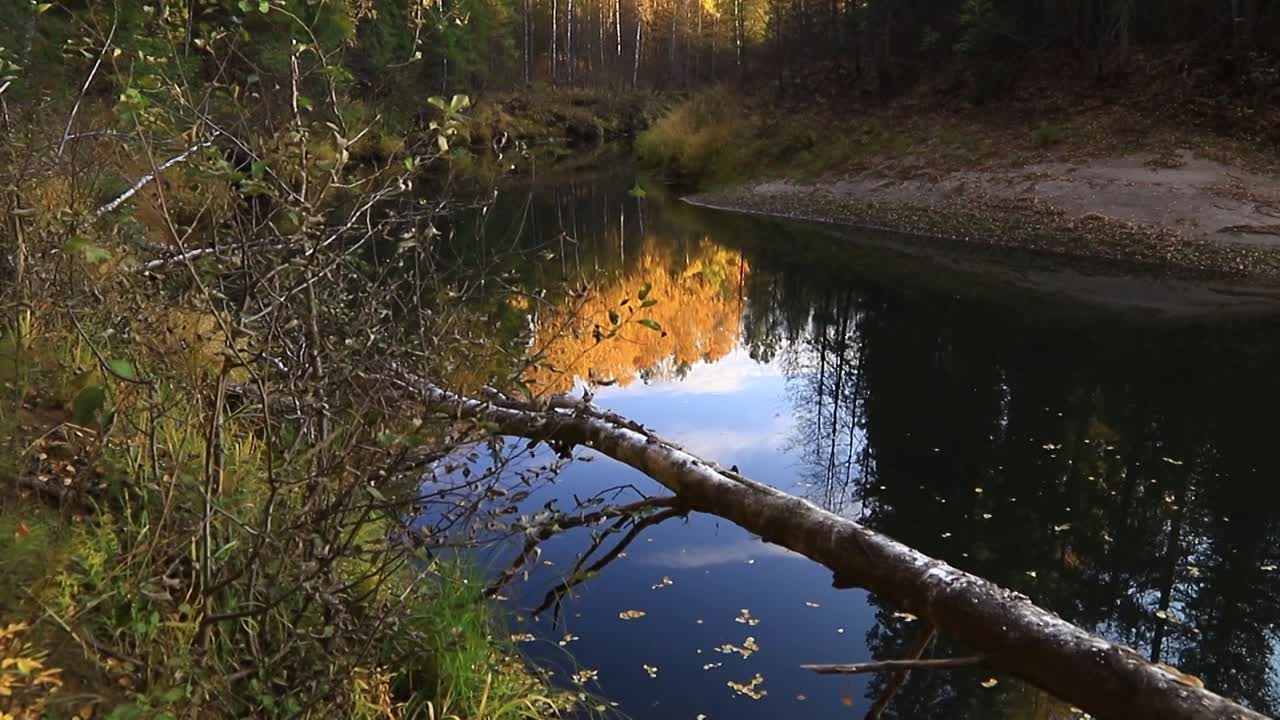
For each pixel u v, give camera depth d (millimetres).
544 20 51188
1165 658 3729
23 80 5055
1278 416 6801
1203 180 13242
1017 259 12977
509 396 3035
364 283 2826
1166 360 8328
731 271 12867
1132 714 1911
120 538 2201
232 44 2324
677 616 3697
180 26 2295
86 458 2383
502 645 3164
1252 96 14578
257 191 2121
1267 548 4668
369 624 2398
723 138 22953
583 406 3061
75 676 1839
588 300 3064
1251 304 10234
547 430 3379
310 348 2316
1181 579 4352
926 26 22562
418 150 2418
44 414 2697
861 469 5695
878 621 3756
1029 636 2104
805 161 19891
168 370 2611
